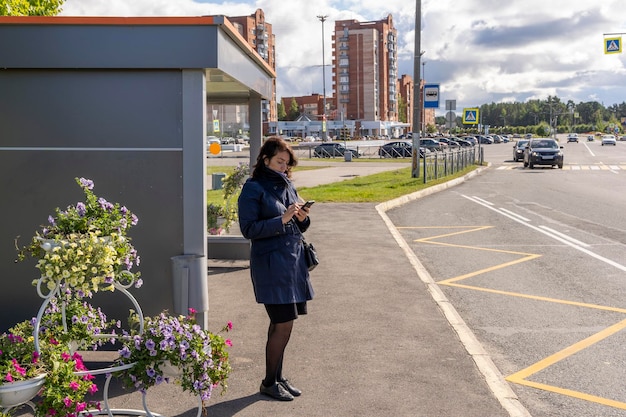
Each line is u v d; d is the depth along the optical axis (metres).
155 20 5.45
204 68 5.51
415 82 28.03
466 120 37.31
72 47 5.47
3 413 3.60
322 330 6.50
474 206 19.27
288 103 179.25
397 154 54.94
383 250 11.13
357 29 160.75
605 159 52.28
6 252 5.63
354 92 162.38
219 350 4.16
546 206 19.19
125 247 4.23
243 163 10.54
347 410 4.55
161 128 5.62
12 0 11.47
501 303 7.98
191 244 5.64
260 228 4.41
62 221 4.11
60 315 4.44
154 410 4.52
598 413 4.74
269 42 172.62
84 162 5.63
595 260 10.72
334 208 17.62
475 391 4.92
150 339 3.93
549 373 5.59
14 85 5.59
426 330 6.51
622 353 6.11
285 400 4.72
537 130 186.75
